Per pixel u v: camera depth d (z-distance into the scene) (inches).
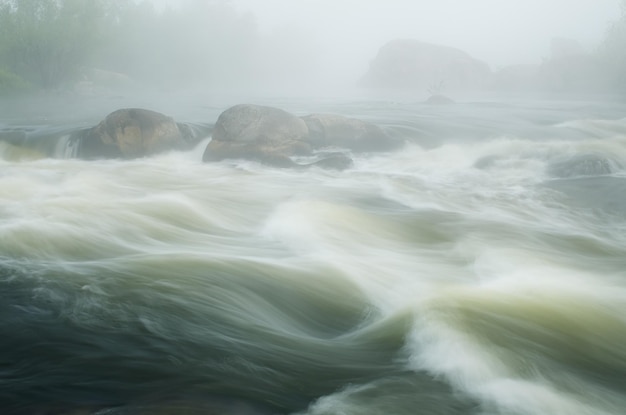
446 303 288.8
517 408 209.0
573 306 292.5
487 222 473.1
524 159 730.8
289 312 291.3
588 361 243.8
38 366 215.2
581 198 561.6
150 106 1753.2
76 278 301.9
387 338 259.6
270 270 335.0
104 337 240.5
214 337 250.1
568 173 652.7
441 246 405.7
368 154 764.0
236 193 548.4
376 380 223.0
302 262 353.4
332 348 251.3
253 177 628.7
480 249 396.8
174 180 603.5
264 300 298.4
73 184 555.8
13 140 786.2
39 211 429.4
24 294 278.1
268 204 512.4
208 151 711.1
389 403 207.3
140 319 259.6
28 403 191.3
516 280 331.3
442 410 204.2
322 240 404.8
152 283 301.9
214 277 316.5
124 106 1739.7
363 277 335.0
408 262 366.0
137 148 726.5
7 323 247.1
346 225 443.8
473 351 244.5
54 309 263.6
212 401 199.6
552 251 400.8
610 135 962.1
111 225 410.6
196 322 263.1
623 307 294.5
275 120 717.3
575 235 442.3
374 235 425.7
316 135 762.2
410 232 439.2
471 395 214.8
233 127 708.0
